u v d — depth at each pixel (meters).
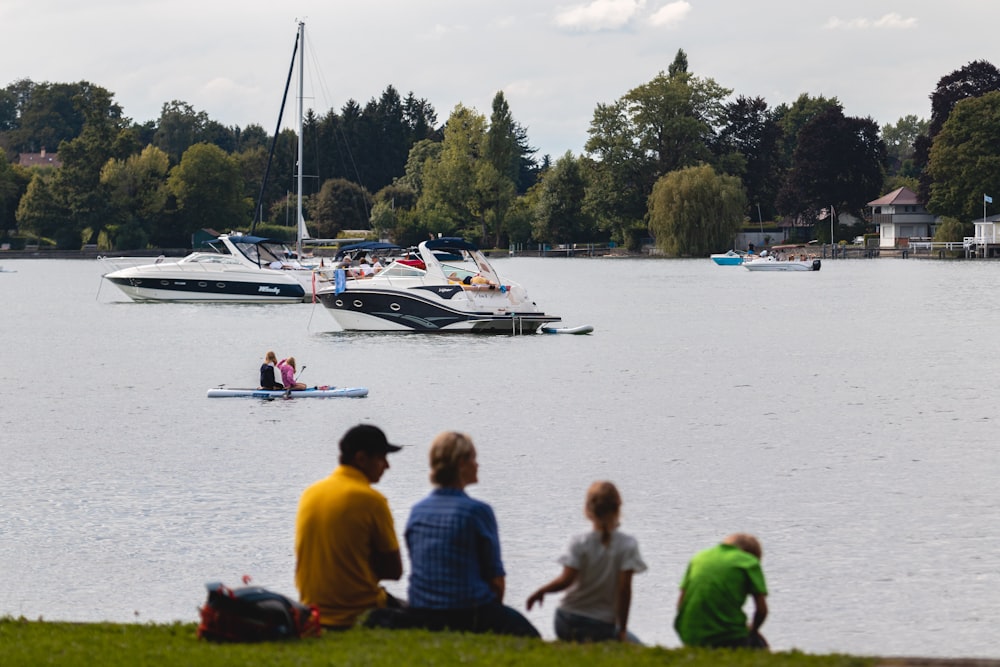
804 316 192.25
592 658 28.98
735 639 31.53
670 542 55.25
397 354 137.00
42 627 35.38
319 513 32.19
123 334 166.38
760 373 119.31
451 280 160.38
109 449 79.56
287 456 76.88
